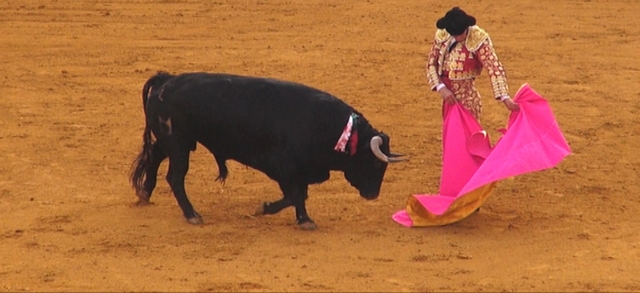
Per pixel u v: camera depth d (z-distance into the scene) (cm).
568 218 2648
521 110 2533
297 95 2434
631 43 5225
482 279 2214
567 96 4128
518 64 4719
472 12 6066
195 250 2372
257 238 2458
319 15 5981
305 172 2477
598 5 6303
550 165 2478
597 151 3334
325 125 2406
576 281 2211
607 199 2820
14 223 2566
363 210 2692
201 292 2116
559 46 5131
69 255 2342
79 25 5619
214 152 2539
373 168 2456
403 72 4531
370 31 5494
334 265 2281
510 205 2753
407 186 2922
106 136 3459
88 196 2800
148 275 2214
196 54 4894
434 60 2602
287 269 2252
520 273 2258
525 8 6197
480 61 2539
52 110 3806
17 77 4353
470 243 2448
